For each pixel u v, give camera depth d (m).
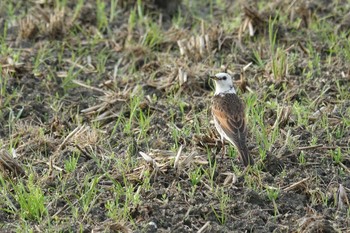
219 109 13.54
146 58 16.84
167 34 17.56
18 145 14.09
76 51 17.14
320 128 14.22
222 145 13.60
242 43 17.23
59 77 16.17
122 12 18.55
